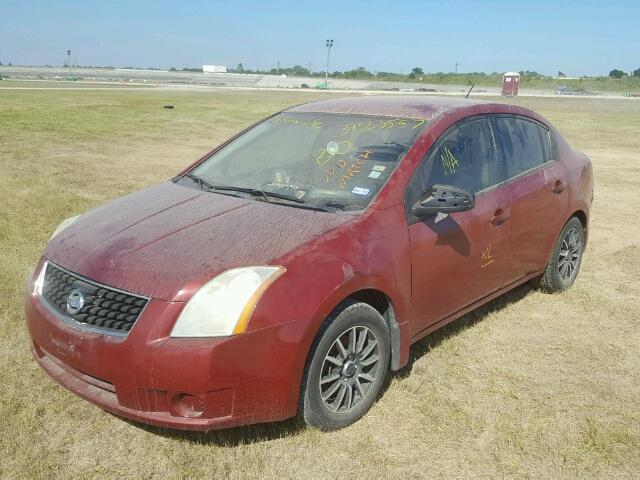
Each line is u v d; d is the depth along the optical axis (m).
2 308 4.49
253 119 24.11
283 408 2.83
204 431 2.93
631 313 4.95
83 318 2.83
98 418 3.24
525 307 4.96
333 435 3.14
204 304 2.67
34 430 3.12
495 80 123.06
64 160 12.20
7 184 9.35
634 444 3.18
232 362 2.64
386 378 3.72
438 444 3.12
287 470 2.87
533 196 4.42
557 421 3.37
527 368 3.97
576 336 4.48
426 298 3.58
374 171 3.53
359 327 3.13
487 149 4.15
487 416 3.38
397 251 3.27
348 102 4.39
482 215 3.89
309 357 2.91
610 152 16.22
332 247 2.99
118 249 3.00
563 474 2.93
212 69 190.38
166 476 2.81
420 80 132.12
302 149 3.93
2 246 6.01
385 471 2.90
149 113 25.61
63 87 59.88
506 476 2.90
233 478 2.80
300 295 2.79
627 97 74.88
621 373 3.96
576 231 5.26
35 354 3.20
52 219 7.24
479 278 4.01
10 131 16.81
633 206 9.34
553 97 66.00
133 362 2.64
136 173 11.04
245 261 2.82
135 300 2.73
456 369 3.88
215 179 3.95
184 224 3.21
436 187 3.38
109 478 2.79
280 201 3.49
